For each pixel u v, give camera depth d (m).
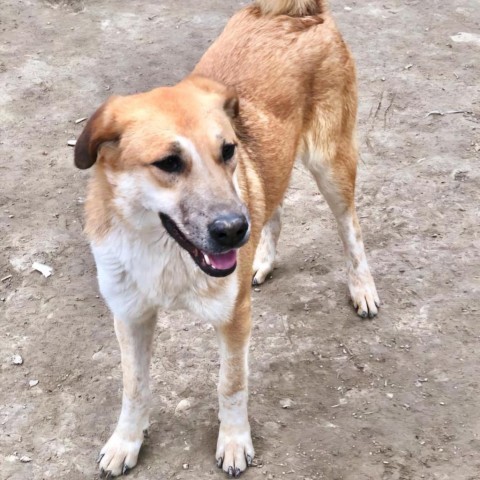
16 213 1.53
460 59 2.04
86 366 1.23
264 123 1.12
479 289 1.34
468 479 1.05
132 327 1.02
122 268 0.97
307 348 1.25
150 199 0.91
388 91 1.90
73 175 1.63
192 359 1.23
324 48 1.22
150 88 1.92
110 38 2.15
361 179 1.61
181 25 2.21
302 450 1.09
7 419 1.14
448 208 1.52
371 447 1.09
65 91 1.91
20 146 1.72
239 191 0.97
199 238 0.88
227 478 1.06
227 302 0.98
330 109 1.24
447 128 1.76
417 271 1.38
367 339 1.26
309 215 1.53
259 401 1.17
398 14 2.26
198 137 0.90
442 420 1.13
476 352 1.23
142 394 1.05
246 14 1.24
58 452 1.10
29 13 2.28
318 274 1.39
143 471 1.07
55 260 1.42
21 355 1.24
